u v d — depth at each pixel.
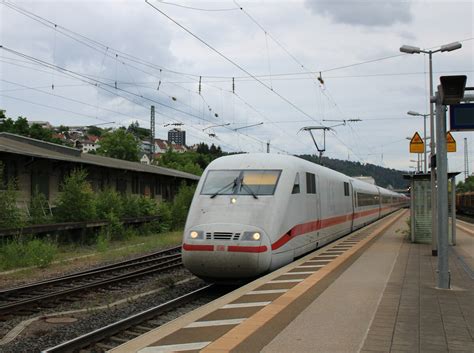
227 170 13.66
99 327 9.23
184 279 14.80
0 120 49.38
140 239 26.73
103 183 31.42
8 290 12.08
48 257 17.47
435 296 8.84
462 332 6.52
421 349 5.79
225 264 11.49
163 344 6.01
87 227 23.81
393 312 7.62
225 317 7.36
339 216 21.22
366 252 16.02
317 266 12.67
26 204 23.75
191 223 12.24
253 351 5.70
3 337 8.61
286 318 7.24
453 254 16.16
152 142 49.81
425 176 19.66
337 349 5.78
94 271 15.58
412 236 19.69
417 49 20.28
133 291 12.91
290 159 14.48
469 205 58.19
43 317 9.95
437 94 9.66
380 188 48.09
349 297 8.73
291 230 13.12
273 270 12.17
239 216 12.05
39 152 24.55
